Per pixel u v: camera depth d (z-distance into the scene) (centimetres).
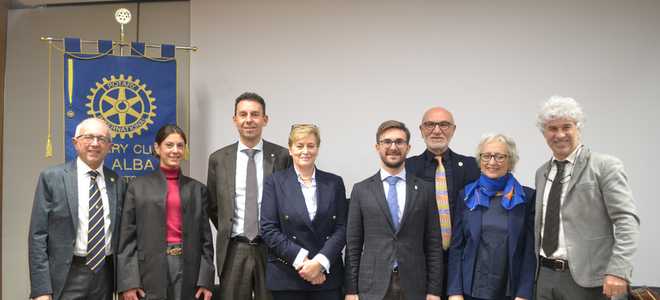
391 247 241
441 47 354
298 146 253
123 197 266
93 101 321
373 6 360
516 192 241
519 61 347
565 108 229
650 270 332
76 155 318
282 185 257
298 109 363
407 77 356
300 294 249
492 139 246
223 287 264
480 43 351
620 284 206
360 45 360
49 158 385
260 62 367
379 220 245
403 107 356
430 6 355
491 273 233
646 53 337
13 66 390
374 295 236
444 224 267
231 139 367
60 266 241
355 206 253
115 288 257
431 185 257
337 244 248
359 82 360
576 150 233
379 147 253
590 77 341
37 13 391
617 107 338
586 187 224
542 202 239
